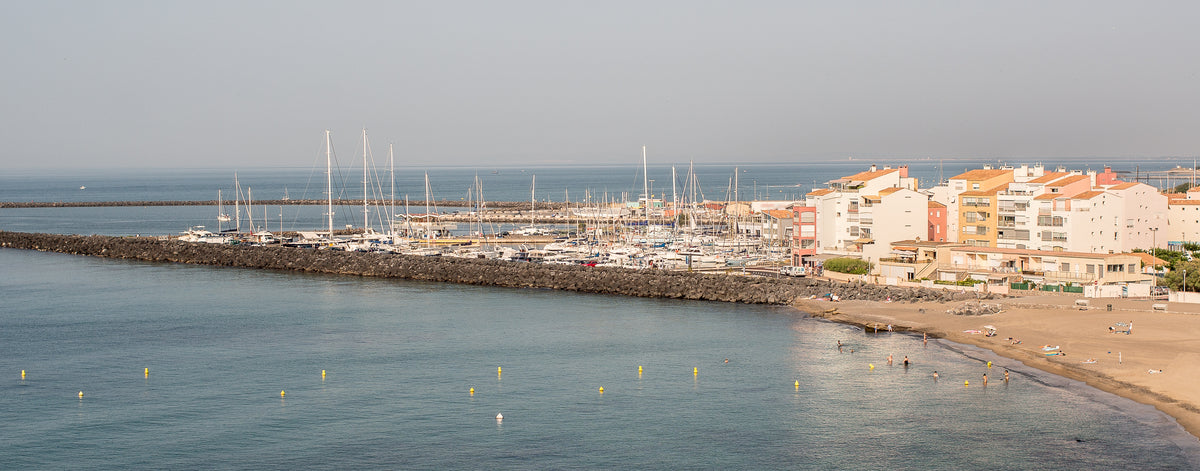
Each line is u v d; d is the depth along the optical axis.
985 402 110.50
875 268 191.50
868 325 149.12
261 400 116.19
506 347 142.12
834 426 104.38
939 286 176.38
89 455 98.56
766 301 179.25
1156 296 159.75
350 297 192.75
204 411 112.06
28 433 105.06
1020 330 141.12
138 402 115.88
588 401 114.50
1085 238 184.50
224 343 147.12
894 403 111.31
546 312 172.38
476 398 116.06
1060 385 115.50
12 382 124.94
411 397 116.75
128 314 173.38
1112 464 92.31
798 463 94.69
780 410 109.94
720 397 115.19
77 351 142.25
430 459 96.69
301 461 96.44
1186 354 123.44
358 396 117.31
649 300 185.75
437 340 147.75
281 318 168.25
